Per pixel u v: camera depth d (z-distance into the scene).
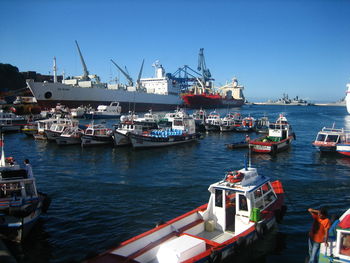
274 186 17.55
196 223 12.92
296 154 37.09
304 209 17.91
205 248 10.86
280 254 12.85
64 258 12.76
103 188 22.70
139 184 23.78
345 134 35.97
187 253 10.18
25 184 15.23
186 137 45.78
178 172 28.09
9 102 125.62
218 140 52.03
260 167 29.98
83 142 41.56
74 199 20.14
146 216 17.14
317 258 10.02
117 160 33.84
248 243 11.89
